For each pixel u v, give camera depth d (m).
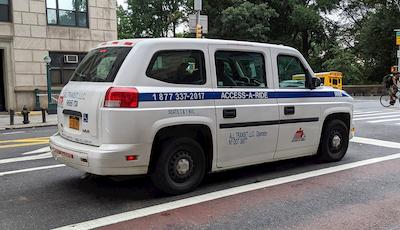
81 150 5.14
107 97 5.00
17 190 5.86
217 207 5.09
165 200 5.34
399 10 40.19
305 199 5.41
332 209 5.04
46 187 5.99
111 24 23.62
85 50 22.72
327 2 41.94
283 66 6.66
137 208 5.06
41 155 8.51
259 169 6.95
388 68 43.19
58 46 21.86
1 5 20.36
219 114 5.73
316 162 7.45
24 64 20.94
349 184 6.10
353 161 7.57
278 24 43.47
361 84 42.62
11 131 13.93
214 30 39.31
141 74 5.18
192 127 5.52
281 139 6.49
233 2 38.88
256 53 6.32
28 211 4.99
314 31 44.84
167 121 5.23
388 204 5.22
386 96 21.56
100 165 4.92
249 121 6.05
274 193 5.66
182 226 4.50
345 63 39.94
